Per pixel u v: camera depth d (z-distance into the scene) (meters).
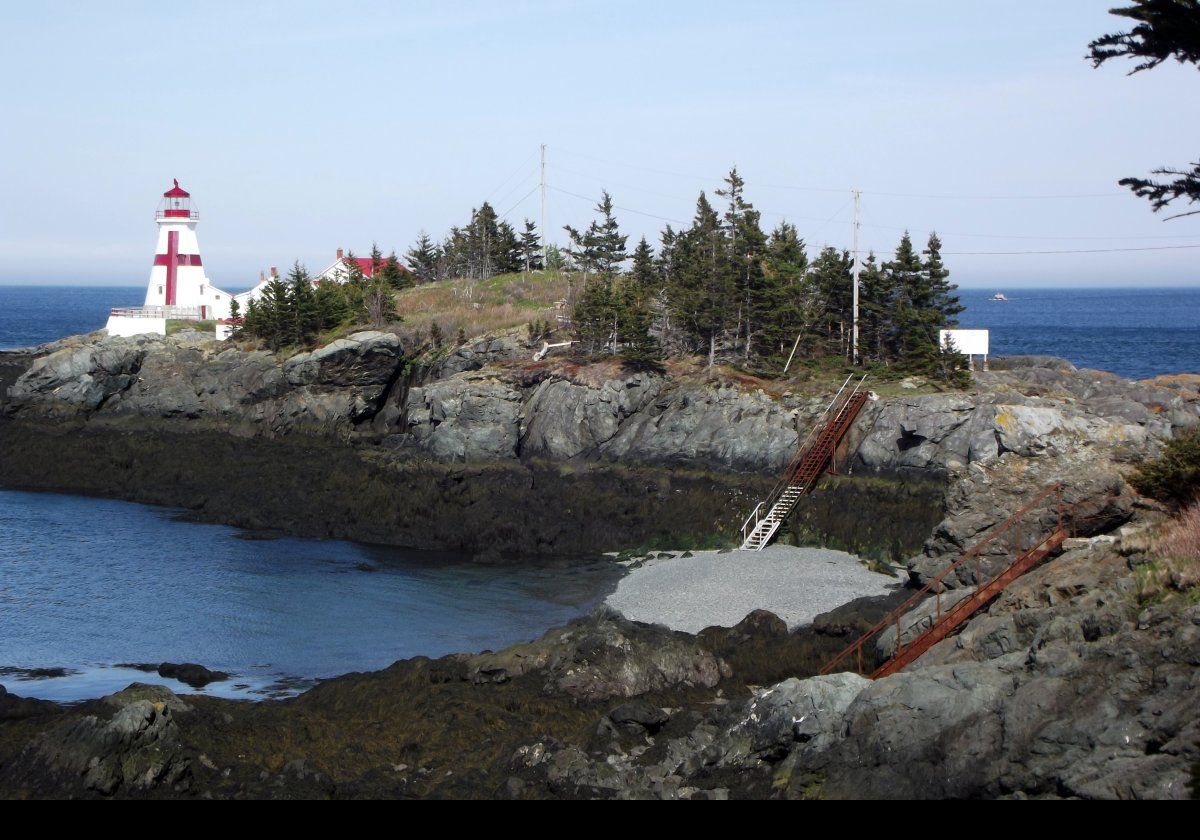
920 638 35.28
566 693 35.12
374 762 30.77
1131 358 170.75
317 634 46.41
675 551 59.59
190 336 102.12
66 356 91.75
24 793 27.50
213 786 28.67
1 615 48.38
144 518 68.69
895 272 79.69
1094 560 33.25
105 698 32.81
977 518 45.84
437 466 74.94
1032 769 23.78
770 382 74.94
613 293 86.44
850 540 59.00
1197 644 24.70
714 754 28.88
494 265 133.00
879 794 25.44
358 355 84.38
